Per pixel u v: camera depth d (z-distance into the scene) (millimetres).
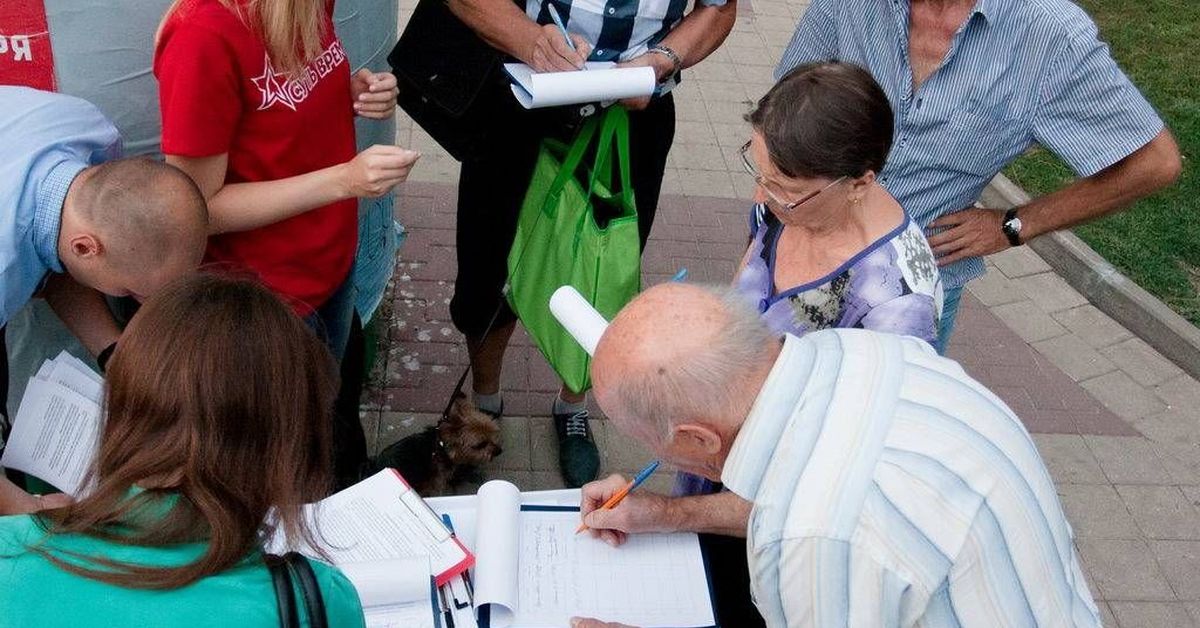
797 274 1784
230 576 1062
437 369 3318
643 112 2607
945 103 2100
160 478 1046
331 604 1123
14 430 1801
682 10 2594
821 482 1223
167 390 1039
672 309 1329
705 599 1649
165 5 2004
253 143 1912
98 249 1645
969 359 3660
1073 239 4137
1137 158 2111
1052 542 1286
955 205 2279
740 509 1745
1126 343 3826
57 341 2277
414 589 1522
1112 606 2846
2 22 1883
